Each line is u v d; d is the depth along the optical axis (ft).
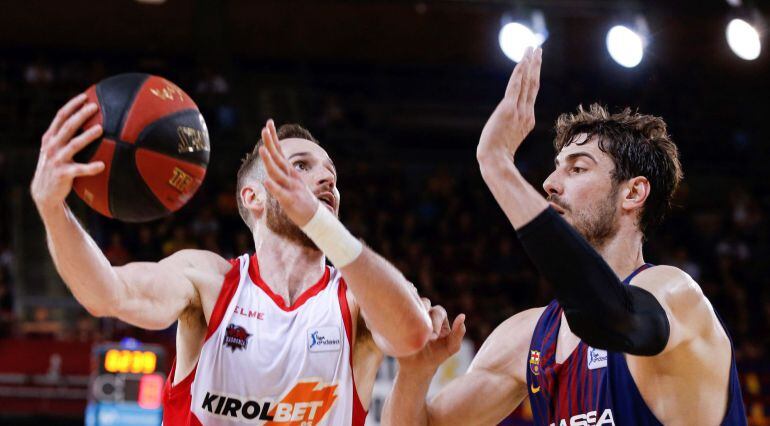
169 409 13.84
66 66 83.51
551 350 15.38
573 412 14.64
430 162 87.66
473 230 70.85
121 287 12.69
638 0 67.10
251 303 14.03
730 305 64.49
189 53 89.71
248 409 13.50
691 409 14.01
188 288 13.84
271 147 12.02
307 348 13.73
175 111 12.86
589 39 79.41
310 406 13.64
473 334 54.08
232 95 85.20
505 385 16.57
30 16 85.81
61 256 12.09
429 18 88.07
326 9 87.10
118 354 36.09
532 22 64.59
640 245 15.38
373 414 39.78
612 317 12.19
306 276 14.35
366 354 14.34
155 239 63.21
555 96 80.28
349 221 68.44
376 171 78.59
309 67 93.45
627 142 15.26
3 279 62.49
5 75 85.20
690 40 82.02
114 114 12.47
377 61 93.66
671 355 13.88
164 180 12.71
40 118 79.51
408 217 69.92
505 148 12.96
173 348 48.44
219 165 76.23
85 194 12.64
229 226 66.64
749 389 49.78
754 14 51.19
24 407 45.80
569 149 15.53
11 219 71.82
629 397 14.05
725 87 86.17
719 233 73.41
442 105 91.30
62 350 47.01
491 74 94.02
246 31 88.94
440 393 16.90
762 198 81.35
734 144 85.20
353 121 87.30
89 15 85.81
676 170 15.83
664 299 13.52
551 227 12.41
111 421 35.42
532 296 61.77
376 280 12.42
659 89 82.23
